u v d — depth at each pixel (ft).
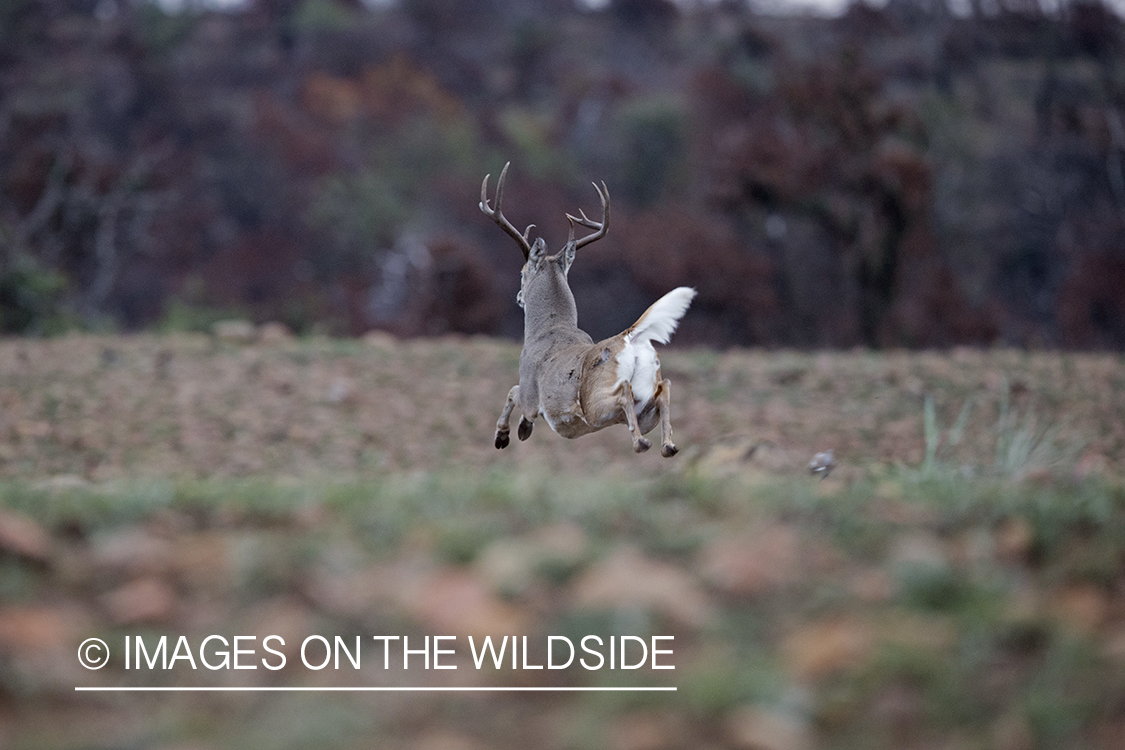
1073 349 418.10
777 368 158.40
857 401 144.66
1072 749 40.11
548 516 59.00
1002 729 40.65
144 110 643.04
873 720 41.68
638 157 639.35
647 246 417.49
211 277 523.29
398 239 573.33
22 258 278.26
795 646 45.32
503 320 396.16
